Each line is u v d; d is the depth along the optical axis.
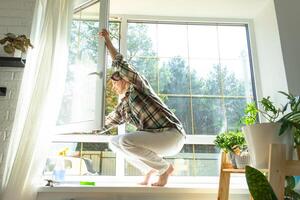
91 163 2.25
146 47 2.58
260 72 2.57
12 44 1.94
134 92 1.94
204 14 2.67
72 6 2.10
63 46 1.98
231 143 1.85
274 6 2.40
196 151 2.35
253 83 2.58
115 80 2.04
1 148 1.92
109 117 2.09
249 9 2.62
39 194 1.83
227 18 2.71
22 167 1.70
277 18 2.36
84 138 2.26
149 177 2.02
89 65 2.07
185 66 2.56
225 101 2.50
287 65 2.24
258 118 2.44
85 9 2.20
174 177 2.24
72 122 2.00
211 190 1.92
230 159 1.84
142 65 2.52
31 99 1.84
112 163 2.26
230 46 2.67
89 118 1.95
